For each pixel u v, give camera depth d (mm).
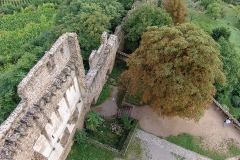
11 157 17375
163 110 29203
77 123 28938
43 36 44250
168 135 32219
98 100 35250
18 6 66812
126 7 46094
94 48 36250
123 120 31984
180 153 30859
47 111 21016
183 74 25984
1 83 27984
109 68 37750
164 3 44469
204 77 25391
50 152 23922
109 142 30734
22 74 28188
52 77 21312
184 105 26641
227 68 35094
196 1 65688
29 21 60844
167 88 26375
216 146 31953
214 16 58250
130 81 32281
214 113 35312
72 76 24297
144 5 37906
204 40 25312
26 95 18062
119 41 39250
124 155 29484
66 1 44438
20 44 51500
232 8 67250
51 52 19875
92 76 30562
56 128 23844
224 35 44812
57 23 42094
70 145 28719
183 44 24641
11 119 17750
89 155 29078
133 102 34781
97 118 31172
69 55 23328
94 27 35656
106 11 39438
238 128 33750
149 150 30609
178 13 41125
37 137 20516
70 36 21875
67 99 24828
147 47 28312
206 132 33062
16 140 17797
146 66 28438
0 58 43656
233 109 39250
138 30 36938
